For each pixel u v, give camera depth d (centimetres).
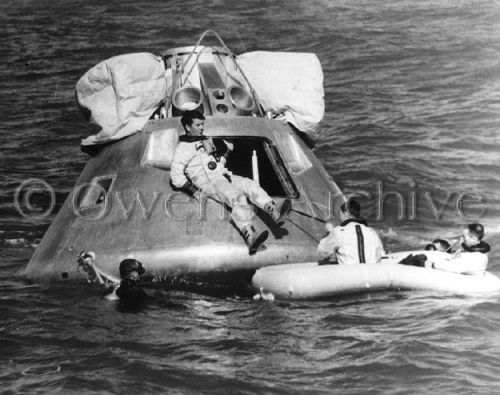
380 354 2228
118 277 2833
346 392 2036
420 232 3703
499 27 7612
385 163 4566
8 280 3025
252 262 2802
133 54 3294
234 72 3394
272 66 3406
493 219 3862
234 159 3284
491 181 4341
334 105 5706
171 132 3078
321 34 7625
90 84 3247
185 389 2064
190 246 2800
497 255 3284
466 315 2473
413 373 2122
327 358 2225
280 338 2362
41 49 7631
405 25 7825
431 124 5238
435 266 2777
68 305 2694
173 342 2350
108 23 8431
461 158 4650
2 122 5675
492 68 6419
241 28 7975
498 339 2317
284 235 2881
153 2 9294
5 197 4262
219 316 2553
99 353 2275
